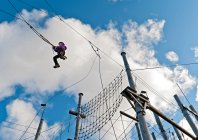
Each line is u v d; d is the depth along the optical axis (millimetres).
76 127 14258
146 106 9844
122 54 12719
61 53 9406
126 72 11602
